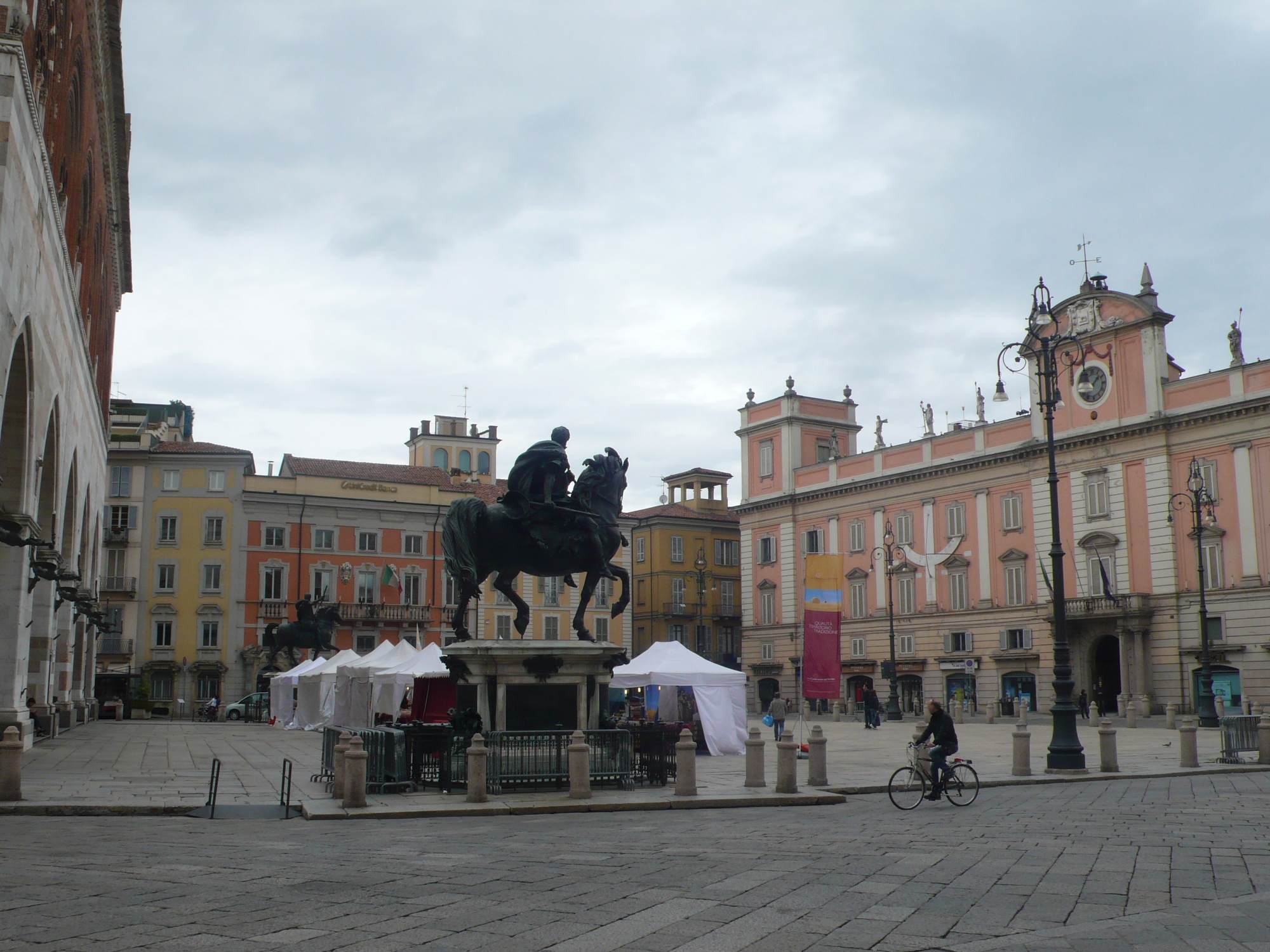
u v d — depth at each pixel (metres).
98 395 43.16
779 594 80.62
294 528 73.94
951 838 12.90
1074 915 8.56
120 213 44.69
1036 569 64.06
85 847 12.20
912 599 71.44
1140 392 59.84
